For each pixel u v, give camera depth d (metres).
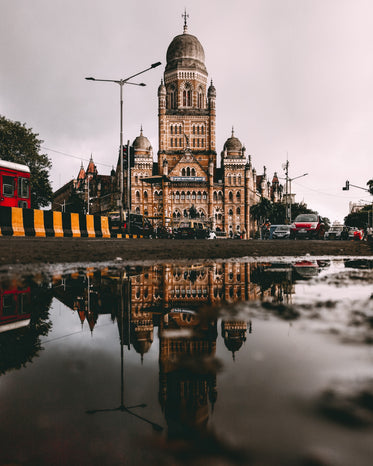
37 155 36.28
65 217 19.30
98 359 1.44
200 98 82.12
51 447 0.79
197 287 3.62
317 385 1.03
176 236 35.06
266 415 0.85
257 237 82.31
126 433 0.83
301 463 0.67
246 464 0.67
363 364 1.20
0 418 0.92
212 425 0.82
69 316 2.34
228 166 78.81
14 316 2.35
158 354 1.48
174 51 81.56
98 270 5.34
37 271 5.13
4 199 16.50
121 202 24.95
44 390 1.12
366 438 0.73
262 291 3.21
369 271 5.27
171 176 76.62
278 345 1.46
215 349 1.45
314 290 3.25
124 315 2.35
